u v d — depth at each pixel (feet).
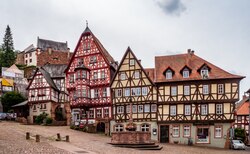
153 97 135.95
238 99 124.36
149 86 137.39
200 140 126.52
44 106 169.89
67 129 140.05
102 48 164.14
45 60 261.44
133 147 97.25
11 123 157.99
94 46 156.76
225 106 125.80
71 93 157.48
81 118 152.35
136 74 141.08
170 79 134.82
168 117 132.77
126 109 140.56
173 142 130.41
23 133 111.14
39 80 173.99
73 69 159.84
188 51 144.15
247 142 175.73
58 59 264.52
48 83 170.19
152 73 144.46
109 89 148.66
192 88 131.13
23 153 64.54
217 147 123.24
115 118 141.90
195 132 127.85
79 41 161.48
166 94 134.51
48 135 111.24
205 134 128.77
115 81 144.97
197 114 128.67
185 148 110.01
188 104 130.82
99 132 143.23
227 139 122.83
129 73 142.41
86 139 109.91
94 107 151.53
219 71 130.62
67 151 74.38
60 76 181.27
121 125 139.95
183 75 134.21
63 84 180.04
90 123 144.97
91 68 155.74
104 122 139.95
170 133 131.64
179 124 130.72
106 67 151.23
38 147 76.38
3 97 193.88
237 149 119.34
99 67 153.38
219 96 127.03
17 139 90.58
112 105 143.84
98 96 151.33
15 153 63.57
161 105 134.72
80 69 152.15
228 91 126.31
